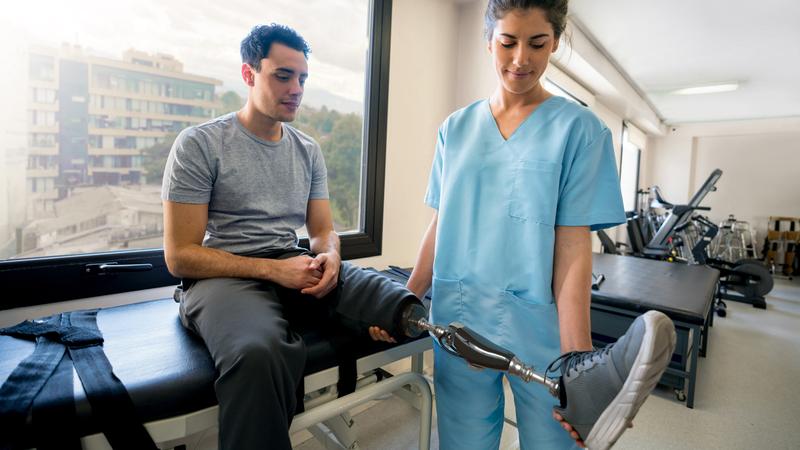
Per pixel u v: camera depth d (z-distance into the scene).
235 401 0.66
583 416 0.58
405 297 0.87
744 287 4.08
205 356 0.80
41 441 0.60
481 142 0.91
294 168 1.15
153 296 1.32
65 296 1.15
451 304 0.94
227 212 1.05
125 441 0.65
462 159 0.93
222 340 0.72
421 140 2.20
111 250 1.28
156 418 0.68
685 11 2.63
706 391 2.24
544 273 0.81
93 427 0.63
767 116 6.20
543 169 0.81
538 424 0.84
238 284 0.89
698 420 1.93
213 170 0.99
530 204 0.83
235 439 0.66
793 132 6.23
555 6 0.73
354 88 1.93
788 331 3.28
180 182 0.93
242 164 1.04
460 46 2.34
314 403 0.89
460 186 0.92
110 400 0.64
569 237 0.81
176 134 1.39
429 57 2.19
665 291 2.16
